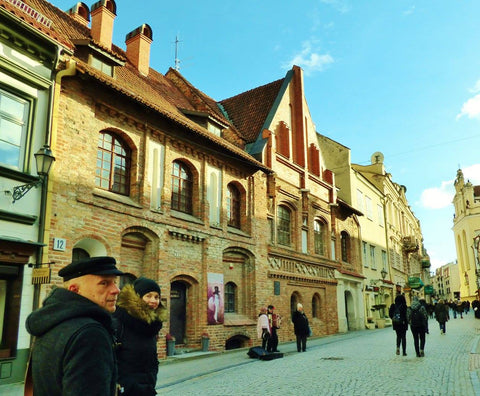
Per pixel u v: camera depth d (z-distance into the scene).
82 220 12.59
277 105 24.52
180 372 11.75
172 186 16.75
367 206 37.75
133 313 3.82
